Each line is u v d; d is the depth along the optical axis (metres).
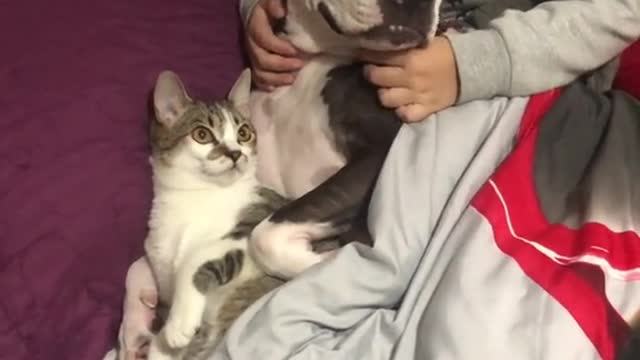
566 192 1.07
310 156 1.19
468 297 0.96
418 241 1.06
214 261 1.09
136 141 1.20
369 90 1.17
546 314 0.95
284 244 1.09
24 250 1.12
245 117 1.19
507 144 1.11
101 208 1.17
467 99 1.13
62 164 1.15
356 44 1.13
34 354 1.10
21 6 1.18
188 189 1.15
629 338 0.94
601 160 1.08
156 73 1.23
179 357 1.09
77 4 1.20
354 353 1.02
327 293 1.03
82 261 1.14
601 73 1.23
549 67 1.14
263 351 1.00
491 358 0.92
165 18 1.25
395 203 1.07
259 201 1.16
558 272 0.99
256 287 1.10
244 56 1.30
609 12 1.14
